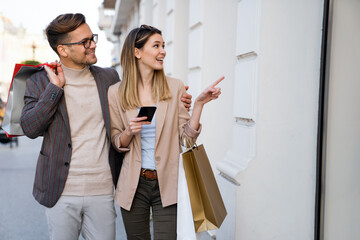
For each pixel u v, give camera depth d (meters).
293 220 2.93
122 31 21.31
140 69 2.28
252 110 2.87
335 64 2.63
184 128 2.25
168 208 2.23
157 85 2.25
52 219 2.22
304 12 2.81
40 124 2.09
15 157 9.97
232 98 3.88
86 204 2.22
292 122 2.87
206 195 2.04
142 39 2.19
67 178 2.19
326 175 2.74
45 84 2.22
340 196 2.64
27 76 2.28
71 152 2.18
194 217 2.07
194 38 4.51
